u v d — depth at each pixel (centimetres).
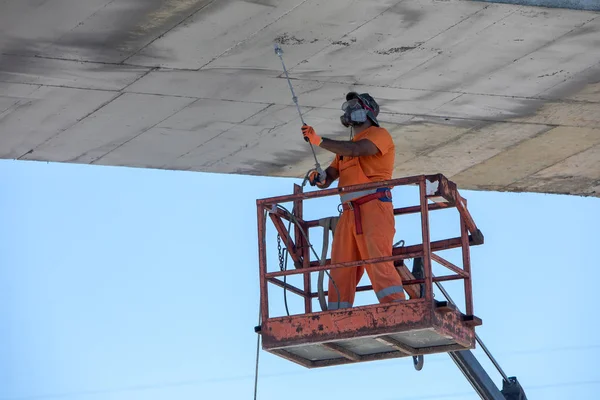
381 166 2814
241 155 3712
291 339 2675
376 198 2755
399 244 2883
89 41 2941
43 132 3456
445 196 2655
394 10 2869
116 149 3612
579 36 3048
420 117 3516
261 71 3142
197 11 2820
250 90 3253
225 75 3155
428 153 3797
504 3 2872
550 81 3300
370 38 3000
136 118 3394
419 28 2969
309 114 3438
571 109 3488
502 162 3881
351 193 2770
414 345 2856
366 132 2822
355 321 2641
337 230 2820
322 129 3553
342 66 3141
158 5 2783
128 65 3075
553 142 3728
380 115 3497
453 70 3209
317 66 3130
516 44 3078
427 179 2662
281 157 3744
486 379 3566
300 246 2934
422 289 2852
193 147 3631
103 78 3141
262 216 2747
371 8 2855
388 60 3123
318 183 2845
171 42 2961
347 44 3023
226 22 2875
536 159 3866
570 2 2909
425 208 2645
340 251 2803
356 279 2827
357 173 2817
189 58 3048
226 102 3322
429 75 3231
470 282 2794
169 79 3164
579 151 3806
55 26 2861
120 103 3291
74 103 3275
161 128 3475
